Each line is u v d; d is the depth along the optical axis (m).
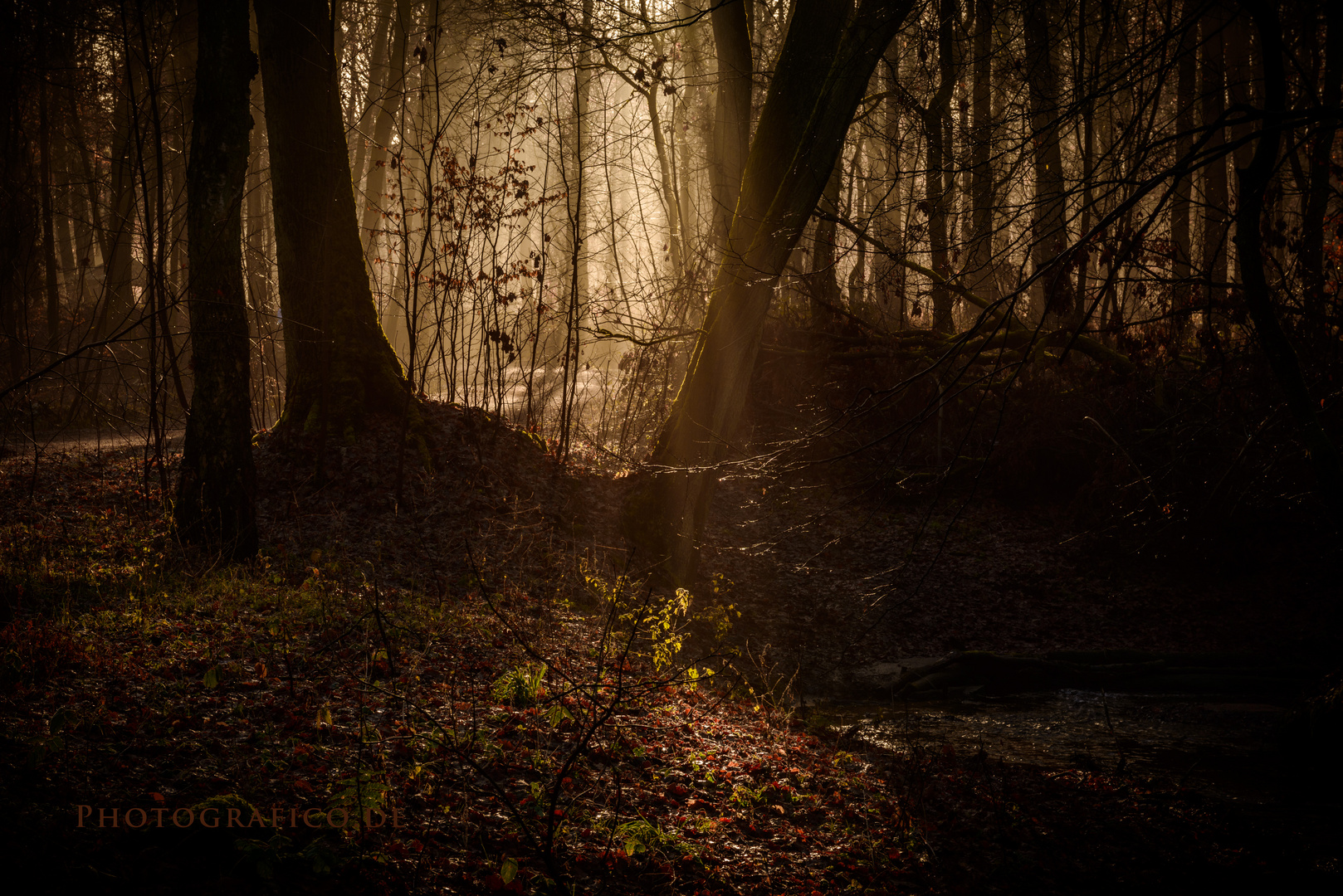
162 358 12.14
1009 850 6.17
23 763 4.55
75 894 3.63
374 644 7.81
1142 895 5.68
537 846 4.48
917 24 13.11
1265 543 14.21
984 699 11.01
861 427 17.56
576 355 15.76
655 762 6.55
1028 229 6.62
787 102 12.84
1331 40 12.62
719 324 13.10
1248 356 12.01
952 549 15.59
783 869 5.39
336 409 14.61
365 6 31.55
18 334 21.75
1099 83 7.99
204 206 10.43
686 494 13.19
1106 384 15.87
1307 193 11.60
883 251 10.33
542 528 13.17
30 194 20.41
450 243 15.70
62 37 21.23
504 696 7.02
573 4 15.80
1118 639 12.91
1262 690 11.12
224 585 9.31
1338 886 5.89
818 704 10.52
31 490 12.75
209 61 10.34
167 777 4.82
